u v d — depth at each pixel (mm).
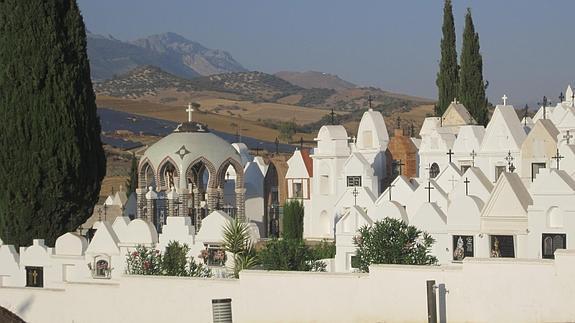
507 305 58625
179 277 69938
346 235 81438
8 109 92188
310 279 64688
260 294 66312
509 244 77375
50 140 91688
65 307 75250
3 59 93000
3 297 77625
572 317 56875
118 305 72625
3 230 92500
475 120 114562
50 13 93062
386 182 105500
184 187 101438
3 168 91875
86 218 95062
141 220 81938
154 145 105125
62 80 92625
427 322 60719
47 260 84438
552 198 74062
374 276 62656
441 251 79188
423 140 99875
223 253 75688
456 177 90188
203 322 68688
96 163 95188
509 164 86062
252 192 113375
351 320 63344
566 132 87188
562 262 57188
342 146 107188
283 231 105438
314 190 107875
